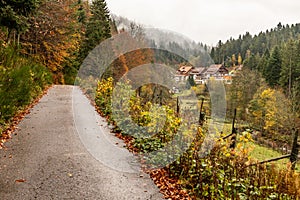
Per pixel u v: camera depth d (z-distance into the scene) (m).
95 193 4.43
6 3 9.80
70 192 4.39
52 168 5.24
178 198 4.47
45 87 18.80
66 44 24.31
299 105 28.08
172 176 5.21
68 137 7.36
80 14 29.16
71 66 27.36
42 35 21.31
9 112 8.07
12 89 8.41
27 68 11.34
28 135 7.34
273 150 16.19
